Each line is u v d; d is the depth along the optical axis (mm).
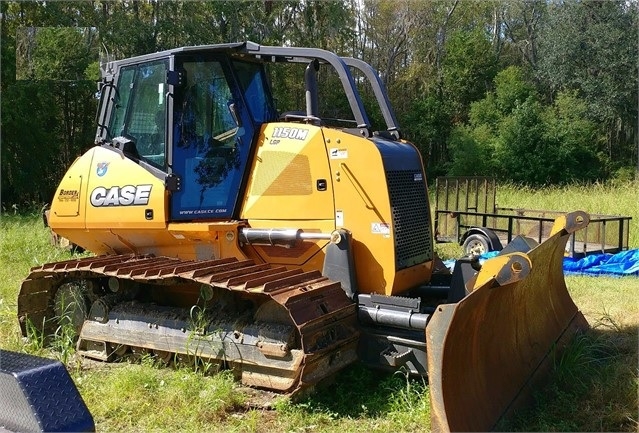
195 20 24562
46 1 22688
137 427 4160
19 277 8688
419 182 5234
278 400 4344
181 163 5312
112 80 5766
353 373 4754
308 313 4285
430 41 36625
